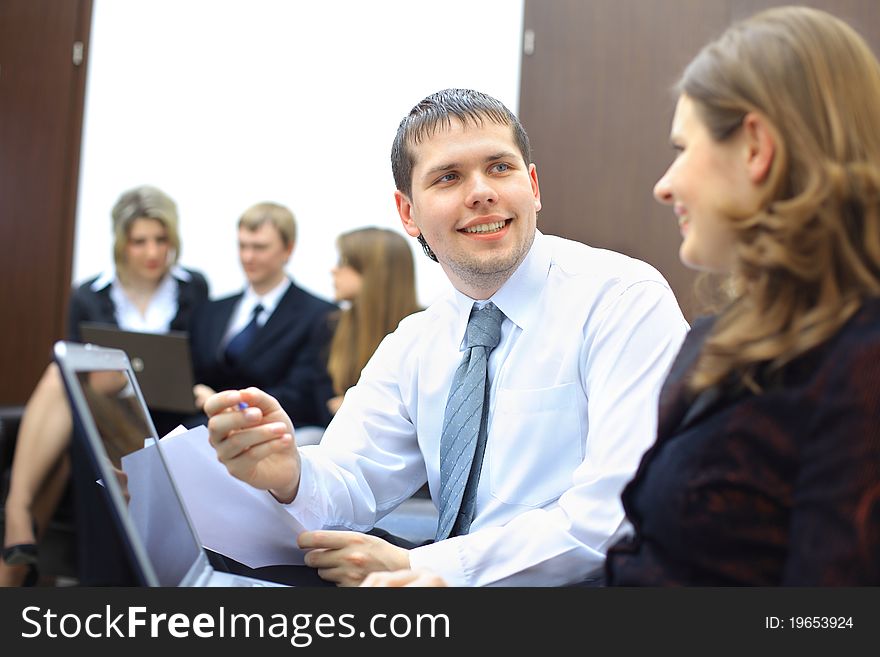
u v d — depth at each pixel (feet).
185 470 4.00
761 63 2.72
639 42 11.79
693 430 2.83
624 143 11.80
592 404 4.29
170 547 3.19
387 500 5.00
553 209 11.98
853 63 2.68
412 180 4.65
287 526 4.12
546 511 4.03
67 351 2.69
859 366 2.41
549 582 3.92
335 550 3.95
